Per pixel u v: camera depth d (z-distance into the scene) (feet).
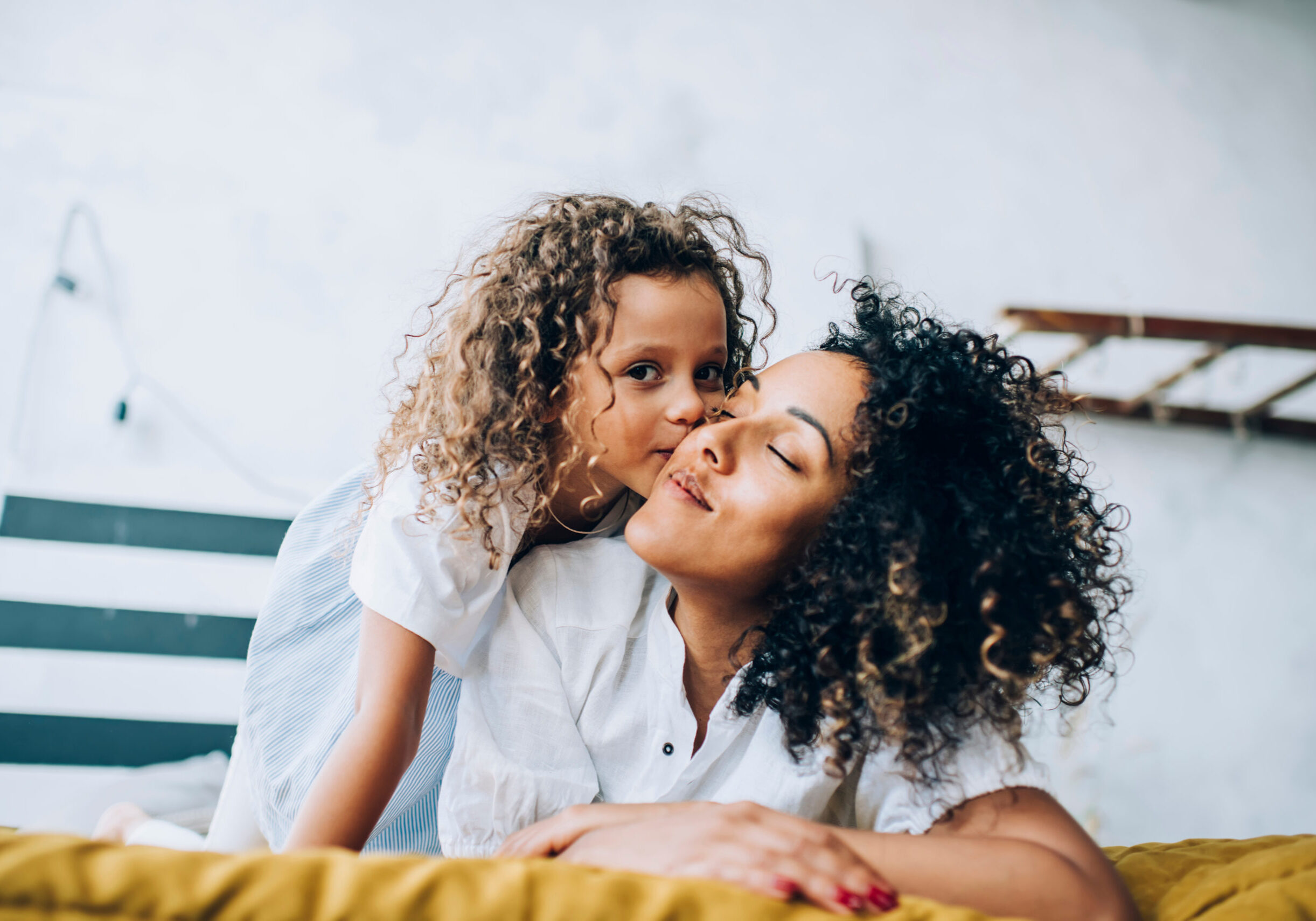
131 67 7.13
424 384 2.87
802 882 1.51
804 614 2.06
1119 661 7.74
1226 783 7.52
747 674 2.18
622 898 1.31
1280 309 8.82
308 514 3.49
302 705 3.06
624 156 7.90
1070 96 8.96
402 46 7.68
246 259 6.84
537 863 1.37
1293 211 9.11
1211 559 8.09
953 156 8.59
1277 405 8.45
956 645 1.98
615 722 2.38
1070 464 2.42
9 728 6.00
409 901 1.24
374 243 7.02
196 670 6.29
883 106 8.55
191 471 6.51
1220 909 1.62
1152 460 8.28
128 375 6.54
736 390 2.39
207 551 6.46
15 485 6.24
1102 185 8.83
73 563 6.26
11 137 6.67
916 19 8.83
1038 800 1.89
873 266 8.15
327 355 6.82
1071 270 8.55
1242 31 9.51
